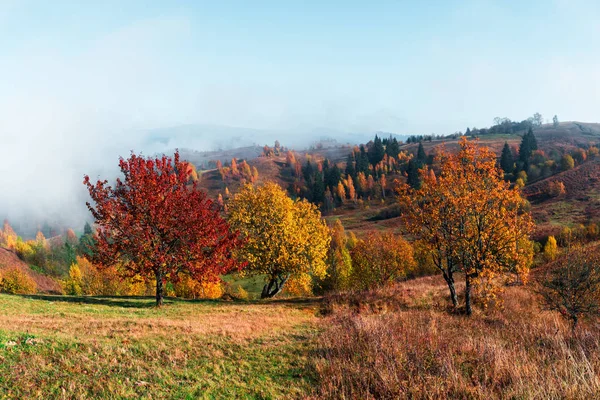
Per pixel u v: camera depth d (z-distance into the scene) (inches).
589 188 5108.3
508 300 1048.2
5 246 4771.2
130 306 911.0
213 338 561.6
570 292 785.6
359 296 1063.0
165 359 446.9
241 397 359.3
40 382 339.3
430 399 317.7
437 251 983.0
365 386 370.6
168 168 949.2
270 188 1459.2
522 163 6825.8
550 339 497.4
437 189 920.3
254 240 1376.7
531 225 848.9
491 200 887.1
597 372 333.4
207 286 1796.3
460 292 1117.7
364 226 5748.0
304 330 670.5
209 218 964.6
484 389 336.5
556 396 286.4
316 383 400.8
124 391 342.3
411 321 650.2
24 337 450.3
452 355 434.3
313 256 1454.2
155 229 916.6
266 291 1525.6
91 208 895.1
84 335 515.8
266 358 483.8
